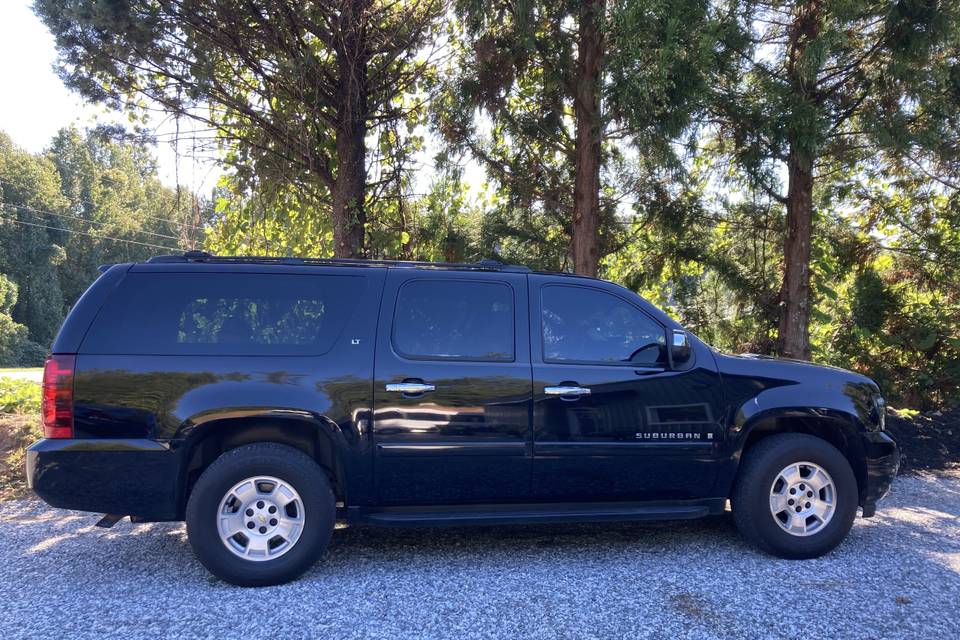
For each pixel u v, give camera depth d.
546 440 4.58
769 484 4.73
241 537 4.29
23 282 49.44
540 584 4.27
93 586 4.27
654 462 4.70
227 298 4.50
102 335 4.30
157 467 4.20
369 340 4.52
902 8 7.39
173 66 8.02
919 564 4.63
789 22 8.61
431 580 4.35
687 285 9.95
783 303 9.21
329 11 8.20
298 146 8.87
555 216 9.05
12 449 7.08
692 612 3.85
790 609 3.89
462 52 8.46
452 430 4.50
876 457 4.92
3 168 49.31
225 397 4.28
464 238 9.41
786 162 8.69
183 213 9.25
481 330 4.69
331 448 4.46
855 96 8.34
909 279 10.43
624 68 7.01
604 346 4.79
